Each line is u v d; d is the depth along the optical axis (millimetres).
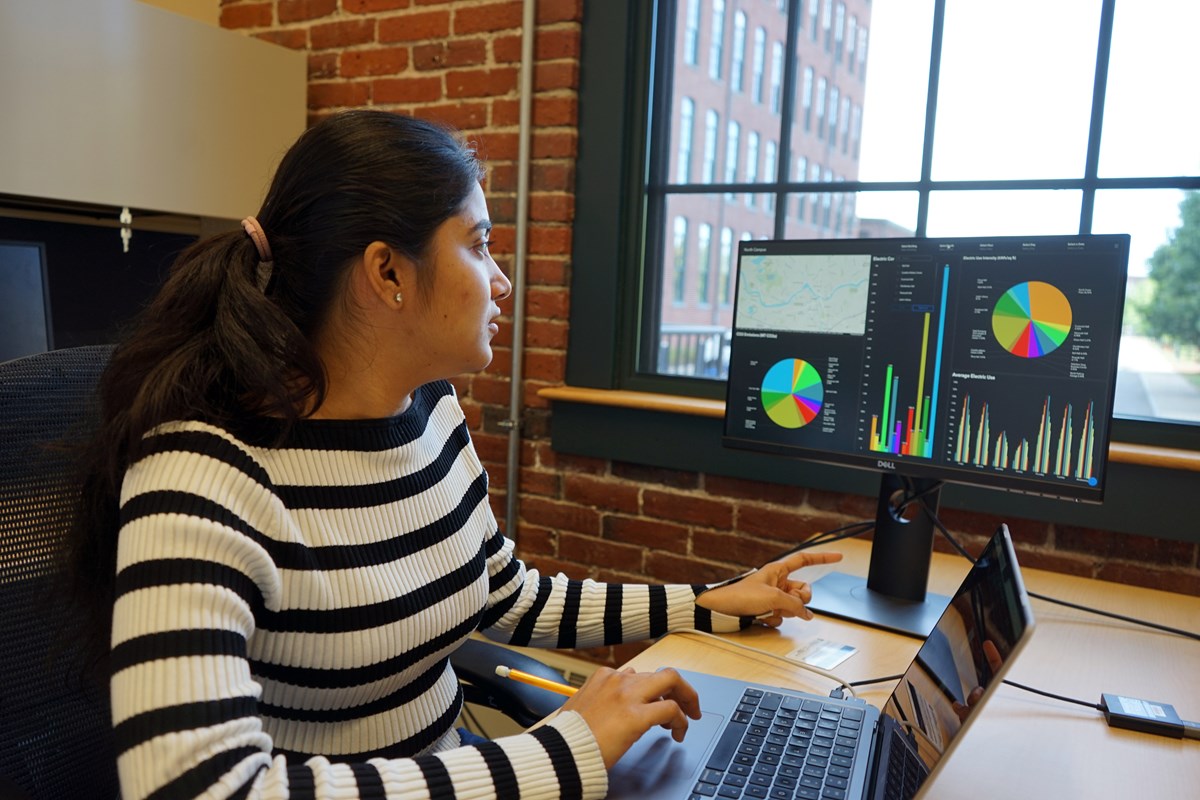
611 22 1906
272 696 818
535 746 697
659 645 1034
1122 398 1615
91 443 808
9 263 1690
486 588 986
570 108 1947
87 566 805
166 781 572
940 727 647
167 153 1914
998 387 1087
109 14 1777
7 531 819
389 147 802
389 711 888
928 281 1127
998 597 697
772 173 1903
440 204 808
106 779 873
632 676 794
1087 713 873
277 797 596
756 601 1062
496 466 2107
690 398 1891
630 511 1962
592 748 707
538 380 2053
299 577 775
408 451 892
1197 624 1138
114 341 929
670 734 799
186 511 681
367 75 2178
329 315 826
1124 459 1441
